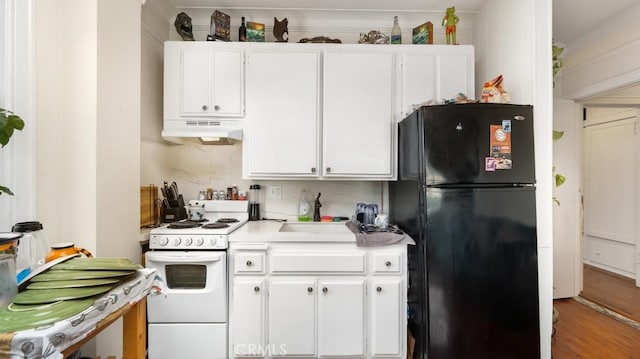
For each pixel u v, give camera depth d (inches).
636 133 132.4
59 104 52.6
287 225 83.4
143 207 72.4
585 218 154.3
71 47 53.0
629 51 87.9
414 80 79.4
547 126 66.2
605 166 145.2
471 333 60.3
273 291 66.6
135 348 36.8
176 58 78.1
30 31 47.1
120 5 59.5
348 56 78.4
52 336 23.8
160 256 64.8
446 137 60.6
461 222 60.2
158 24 83.4
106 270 32.8
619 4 83.4
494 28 80.4
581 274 111.7
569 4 83.4
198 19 91.1
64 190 53.0
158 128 83.8
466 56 80.2
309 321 66.8
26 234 35.4
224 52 78.4
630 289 121.0
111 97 57.1
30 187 47.2
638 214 129.6
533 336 60.9
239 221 82.7
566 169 109.2
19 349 23.0
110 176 56.8
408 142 70.1
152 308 66.2
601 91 96.7
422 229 62.1
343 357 67.6
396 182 81.8
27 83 46.8
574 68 106.3
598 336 84.4
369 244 66.7
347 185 92.9
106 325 29.7
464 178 60.1
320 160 79.8
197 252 66.8
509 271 60.5
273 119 78.7
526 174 60.7
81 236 53.0
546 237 65.9
